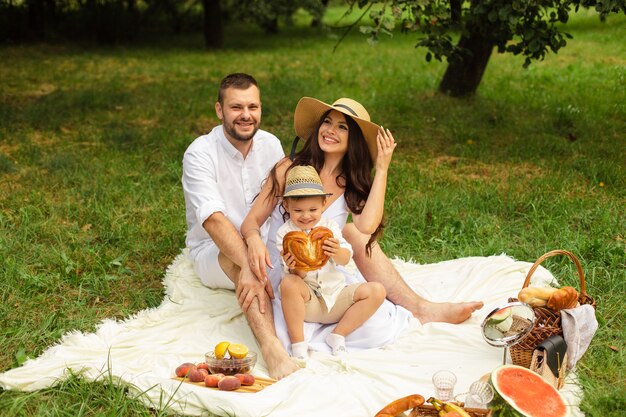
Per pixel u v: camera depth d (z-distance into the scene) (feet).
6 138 30.68
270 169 16.43
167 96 40.37
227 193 16.22
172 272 17.37
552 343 12.26
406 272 18.04
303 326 14.07
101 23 66.33
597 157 27.45
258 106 15.49
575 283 17.16
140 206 22.68
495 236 20.21
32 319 15.56
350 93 40.45
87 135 31.40
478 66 37.24
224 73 48.83
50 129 32.55
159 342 14.42
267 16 70.54
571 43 58.08
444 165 27.35
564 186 24.07
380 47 64.08
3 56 56.18
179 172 25.62
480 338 14.29
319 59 56.08
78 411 12.13
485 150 28.89
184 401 12.01
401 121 33.55
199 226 16.10
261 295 13.94
